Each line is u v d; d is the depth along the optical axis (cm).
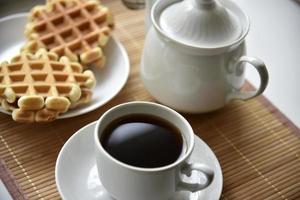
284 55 93
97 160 64
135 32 88
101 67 80
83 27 83
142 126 66
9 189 68
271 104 80
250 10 100
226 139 75
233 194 69
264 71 71
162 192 63
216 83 73
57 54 80
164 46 72
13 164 70
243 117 78
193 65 71
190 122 77
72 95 73
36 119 72
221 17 71
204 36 71
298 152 74
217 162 69
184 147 64
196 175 68
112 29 85
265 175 71
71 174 67
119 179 62
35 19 83
